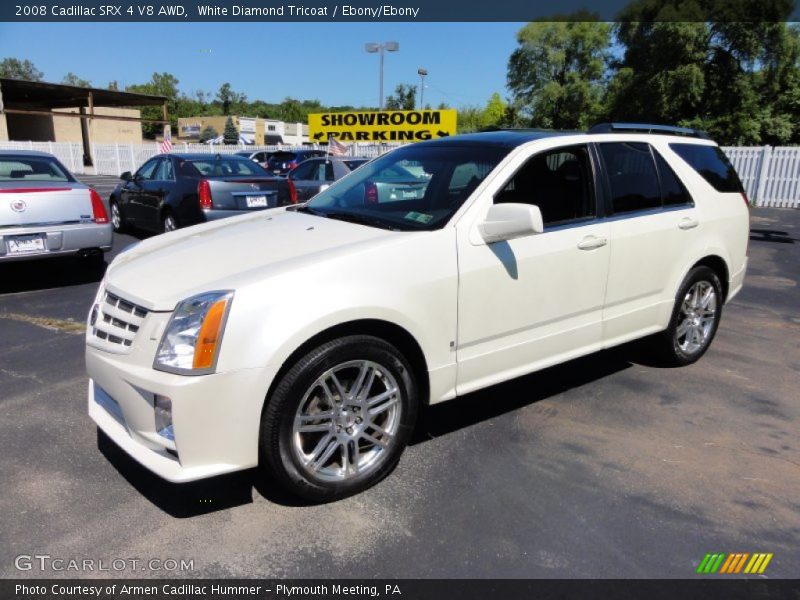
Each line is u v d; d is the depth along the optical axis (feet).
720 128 97.86
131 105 137.28
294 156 68.74
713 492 10.21
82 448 11.13
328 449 9.46
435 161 12.48
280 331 8.57
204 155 31.19
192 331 8.38
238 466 8.71
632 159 13.62
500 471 10.69
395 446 10.18
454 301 10.39
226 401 8.41
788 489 10.37
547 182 11.98
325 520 9.26
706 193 15.15
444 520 9.30
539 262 11.46
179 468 8.50
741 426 12.60
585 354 12.87
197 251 10.41
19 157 22.40
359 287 9.29
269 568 8.23
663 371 15.46
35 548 8.50
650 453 11.43
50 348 16.19
